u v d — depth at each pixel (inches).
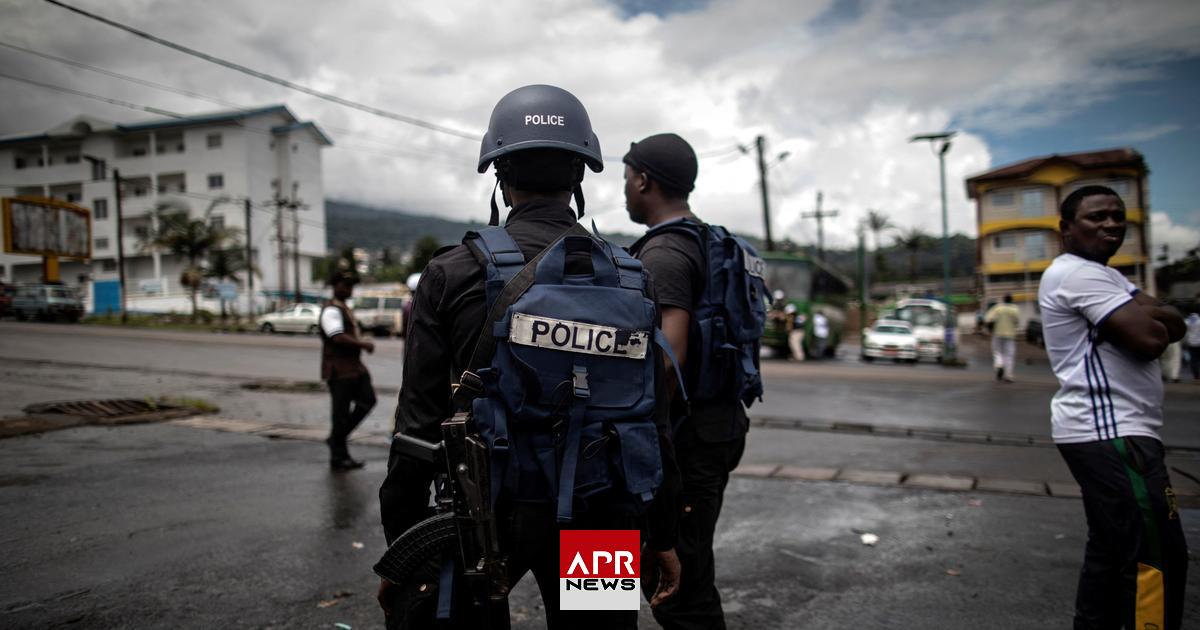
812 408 387.2
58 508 171.5
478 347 59.5
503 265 61.4
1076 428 99.0
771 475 223.5
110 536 153.7
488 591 58.1
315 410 346.3
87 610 118.3
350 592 130.6
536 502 59.5
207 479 206.1
